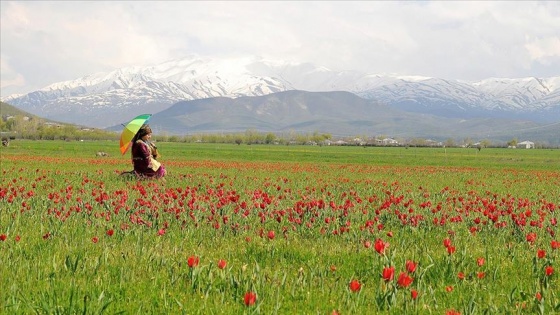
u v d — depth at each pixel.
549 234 15.86
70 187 23.06
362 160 98.31
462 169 66.50
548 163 103.94
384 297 8.44
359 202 20.42
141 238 13.18
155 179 33.47
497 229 16.14
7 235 12.81
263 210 17.55
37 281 9.34
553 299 9.02
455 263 11.11
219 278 9.62
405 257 11.55
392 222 17.38
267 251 12.12
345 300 8.52
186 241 13.52
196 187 27.70
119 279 9.65
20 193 20.98
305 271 10.25
